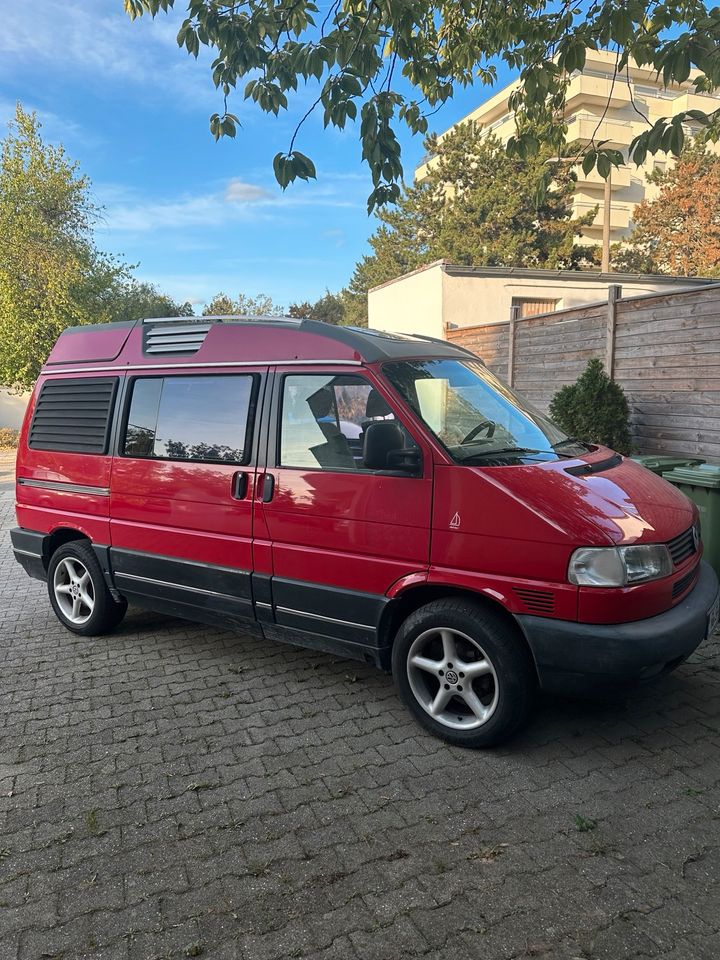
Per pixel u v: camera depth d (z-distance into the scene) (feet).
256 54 13.73
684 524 11.23
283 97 14.17
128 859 8.66
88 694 13.52
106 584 16.06
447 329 42.63
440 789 9.91
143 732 11.91
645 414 25.68
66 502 16.47
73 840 9.06
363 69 12.86
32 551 17.38
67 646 16.33
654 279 52.49
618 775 10.11
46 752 11.34
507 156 16.47
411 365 12.32
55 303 62.54
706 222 118.73
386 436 10.80
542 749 10.90
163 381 14.64
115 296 71.97
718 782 9.86
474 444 11.45
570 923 7.36
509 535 10.09
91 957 7.14
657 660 9.61
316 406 12.26
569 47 13.75
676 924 7.30
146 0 13.79
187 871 8.41
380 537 11.27
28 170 62.59
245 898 7.92
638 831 8.84
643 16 12.69
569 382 29.86
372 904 7.75
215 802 9.80
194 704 12.93
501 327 34.78
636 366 25.96
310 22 14.55
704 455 23.41
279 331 13.16
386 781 10.18
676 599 10.43
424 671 11.52
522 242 102.22
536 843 8.67
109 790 10.19
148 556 14.70
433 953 7.04
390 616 11.53
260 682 13.84
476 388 13.08
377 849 8.68
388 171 14.24
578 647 9.64
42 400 17.22
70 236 65.77
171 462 14.17
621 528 9.92
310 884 8.11
